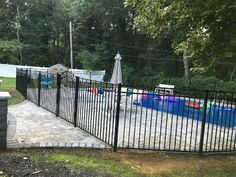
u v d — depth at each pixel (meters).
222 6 5.32
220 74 31.62
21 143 5.87
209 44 6.43
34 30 41.38
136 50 41.16
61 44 43.91
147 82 35.28
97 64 39.00
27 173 4.38
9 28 40.22
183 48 7.71
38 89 11.05
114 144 5.88
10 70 33.62
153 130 8.35
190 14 5.93
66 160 5.11
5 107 5.38
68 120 8.36
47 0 42.19
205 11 5.64
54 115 9.24
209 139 7.73
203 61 6.88
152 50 39.19
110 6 39.41
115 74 11.80
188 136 7.91
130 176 4.64
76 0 43.44
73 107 8.16
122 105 12.10
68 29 42.47
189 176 4.87
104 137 6.69
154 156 5.78
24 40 40.94
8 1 40.09
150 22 6.61
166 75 38.59
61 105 8.96
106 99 7.57
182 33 7.23
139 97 11.55
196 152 6.23
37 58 41.12
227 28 5.82
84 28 42.59
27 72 12.87
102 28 41.06
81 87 7.77
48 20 42.28
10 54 38.03
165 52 39.00
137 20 7.31
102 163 5.12
